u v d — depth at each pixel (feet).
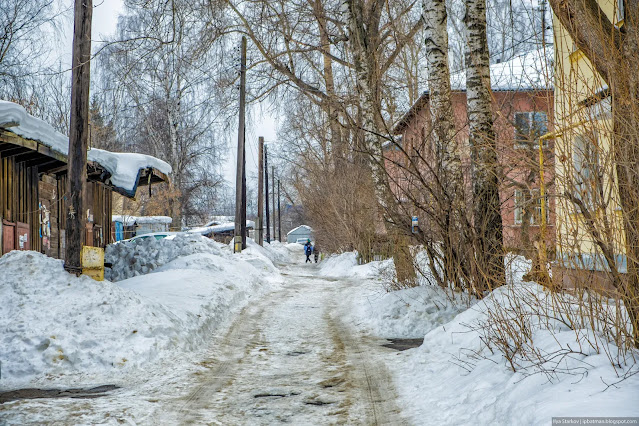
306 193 119.34
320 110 83.41
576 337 18.69
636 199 17.04
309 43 72.28
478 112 34.60
